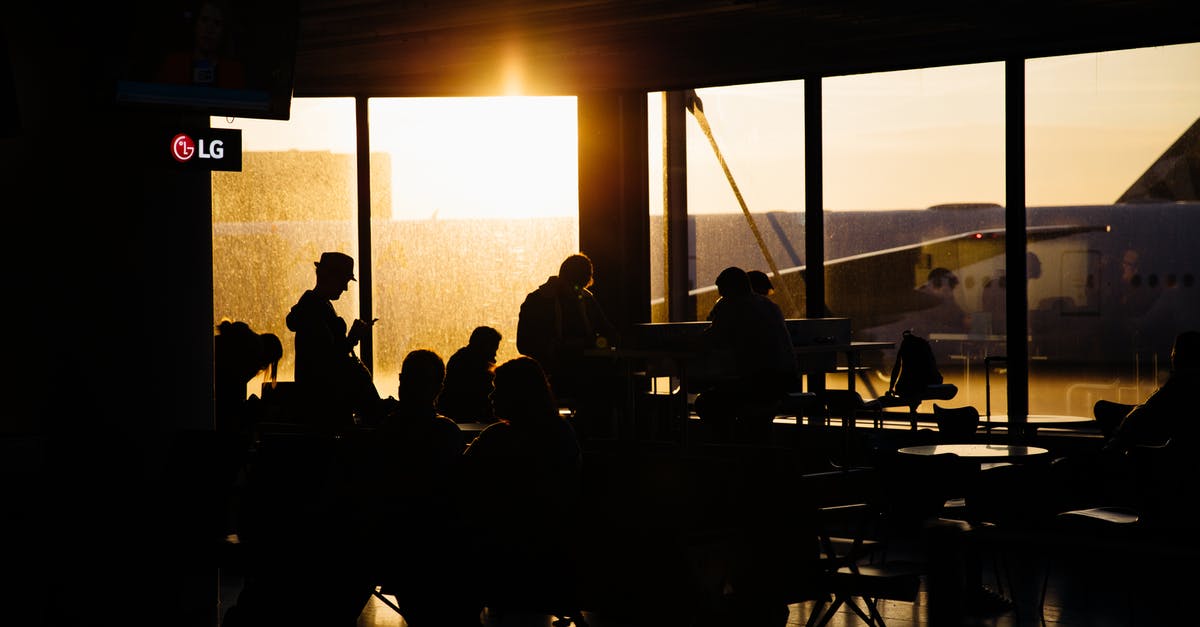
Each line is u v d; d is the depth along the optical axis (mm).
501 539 5316
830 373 11766
